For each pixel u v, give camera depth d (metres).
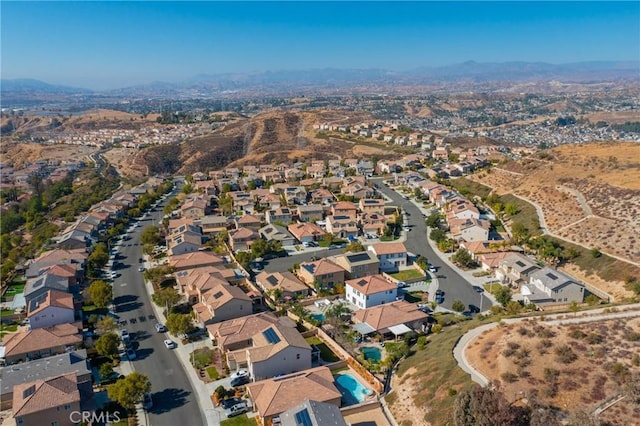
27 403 53.00
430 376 57.62
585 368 52.16
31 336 70.81
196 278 89.56
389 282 88.25
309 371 61.00
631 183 124.50
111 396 57.16
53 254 104.69
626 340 56.88
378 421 54.12
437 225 133.25
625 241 101.12
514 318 70.31
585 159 150.88
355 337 73.12
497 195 151.88
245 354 65.94
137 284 98.12
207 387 62.25
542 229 121.31
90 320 80.12
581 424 43.44
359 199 161.75
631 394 46.41
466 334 66.31
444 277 100.25
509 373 53.03
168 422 55.50
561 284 83.88
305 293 90.38
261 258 111.88
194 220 137.12
